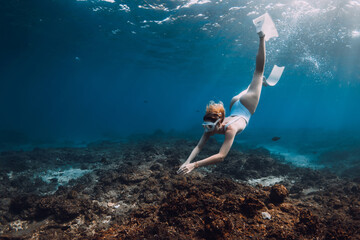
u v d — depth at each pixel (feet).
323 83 144.05
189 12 53.16
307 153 60.18
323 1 42.86
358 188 25.99
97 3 53.06
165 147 52.54
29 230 19.06
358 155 55.47
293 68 98.22
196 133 99.19
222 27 60.03
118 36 76.28
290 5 45.50
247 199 13.89
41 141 79.82
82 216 20.36
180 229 12.49
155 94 363.15
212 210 12.69
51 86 296.10
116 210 21.39
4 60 126.72
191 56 93.76
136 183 27.50
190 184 20.08
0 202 24.70
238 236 11.57
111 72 163.02
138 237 12.23
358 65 90.27
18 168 39.27
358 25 51.65
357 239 12.54
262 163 36.81
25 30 75.05
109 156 48.88
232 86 190.29
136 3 51.19
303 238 11.94
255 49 75.56
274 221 13.10
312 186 30.76
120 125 173.06
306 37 59.93
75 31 74.23
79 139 87.20
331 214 18.43
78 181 32.76
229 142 7.34
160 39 74.79
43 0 52.90
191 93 303.89
